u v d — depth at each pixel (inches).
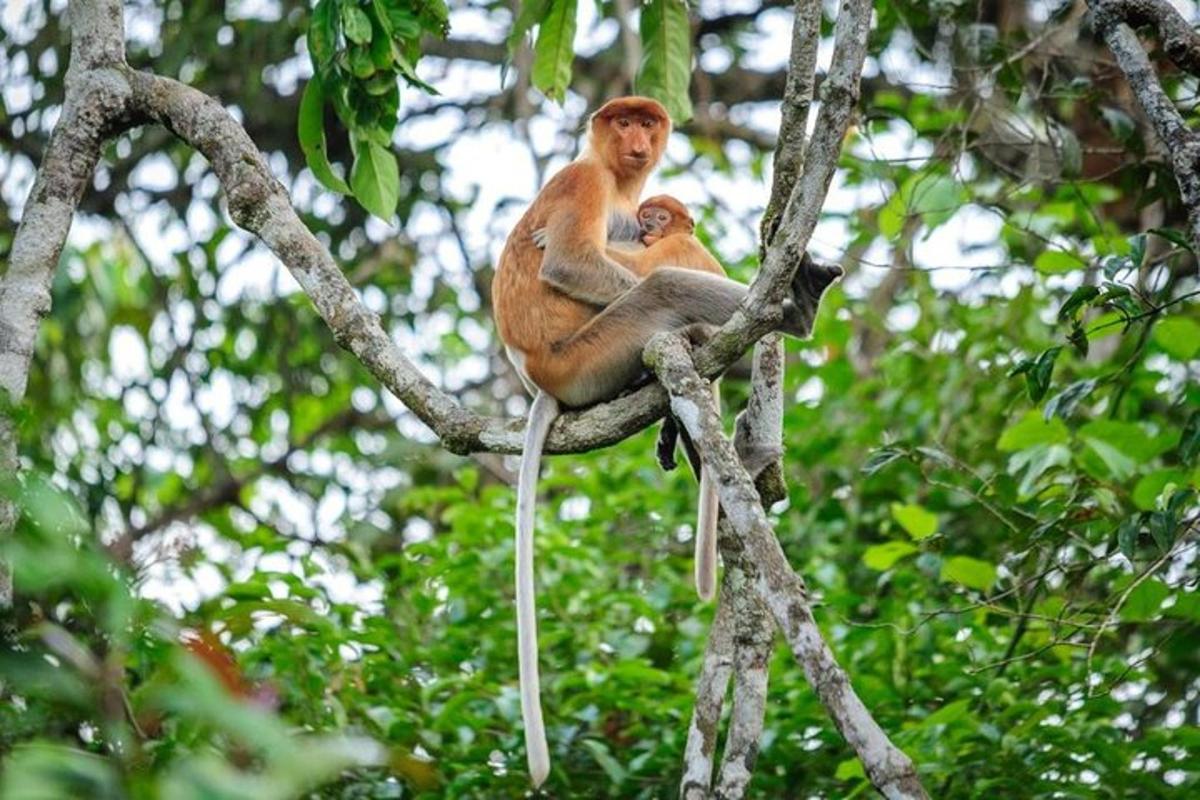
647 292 384.8
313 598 434.0
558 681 431.2
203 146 358.6
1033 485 460.4
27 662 194.1
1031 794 396.8
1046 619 388.8
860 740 259.0
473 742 422.9
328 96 379.6
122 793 160.1
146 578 373.7
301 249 350.0
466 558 469.7
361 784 404.5
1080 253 529.7
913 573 470.6
